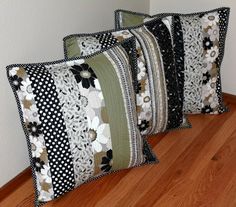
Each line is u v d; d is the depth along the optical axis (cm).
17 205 151
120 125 143
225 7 183
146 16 175
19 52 143
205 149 178
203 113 196
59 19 156
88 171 145
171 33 167
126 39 152
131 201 151
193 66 177
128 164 154
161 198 152
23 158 162
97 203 150
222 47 185
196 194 154
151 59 159
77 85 135
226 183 159
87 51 153
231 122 196
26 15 140
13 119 150
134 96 149
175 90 169
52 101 132
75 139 137
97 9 177
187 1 207
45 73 133
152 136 185
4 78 140
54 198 146
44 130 133
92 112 137
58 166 139
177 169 166
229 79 213
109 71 141
